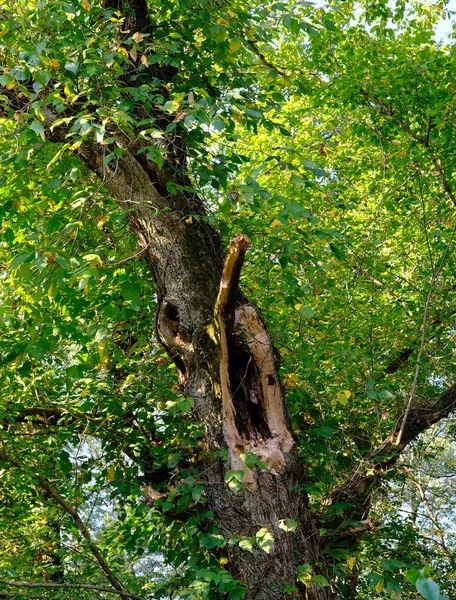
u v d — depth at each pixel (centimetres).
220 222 512
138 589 573
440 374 743
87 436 572
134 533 549
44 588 529
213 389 409
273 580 374
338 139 796
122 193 450
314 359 561
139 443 520
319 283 574
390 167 800
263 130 773
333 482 498
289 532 385
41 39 449
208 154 498
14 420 569
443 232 752
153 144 438
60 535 624
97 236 518
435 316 727
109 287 491
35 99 427
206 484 408
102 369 560
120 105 440
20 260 363
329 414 570
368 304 658
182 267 436
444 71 712
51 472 618
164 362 507
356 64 754
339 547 477
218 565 414
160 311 436
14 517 631
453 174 793
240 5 565
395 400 628
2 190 492
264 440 404
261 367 415
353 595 494
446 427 856
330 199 528
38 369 570
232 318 402
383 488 700
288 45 805
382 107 742
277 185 646
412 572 161
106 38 463
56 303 470
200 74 539
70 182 507
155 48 493
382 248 732
